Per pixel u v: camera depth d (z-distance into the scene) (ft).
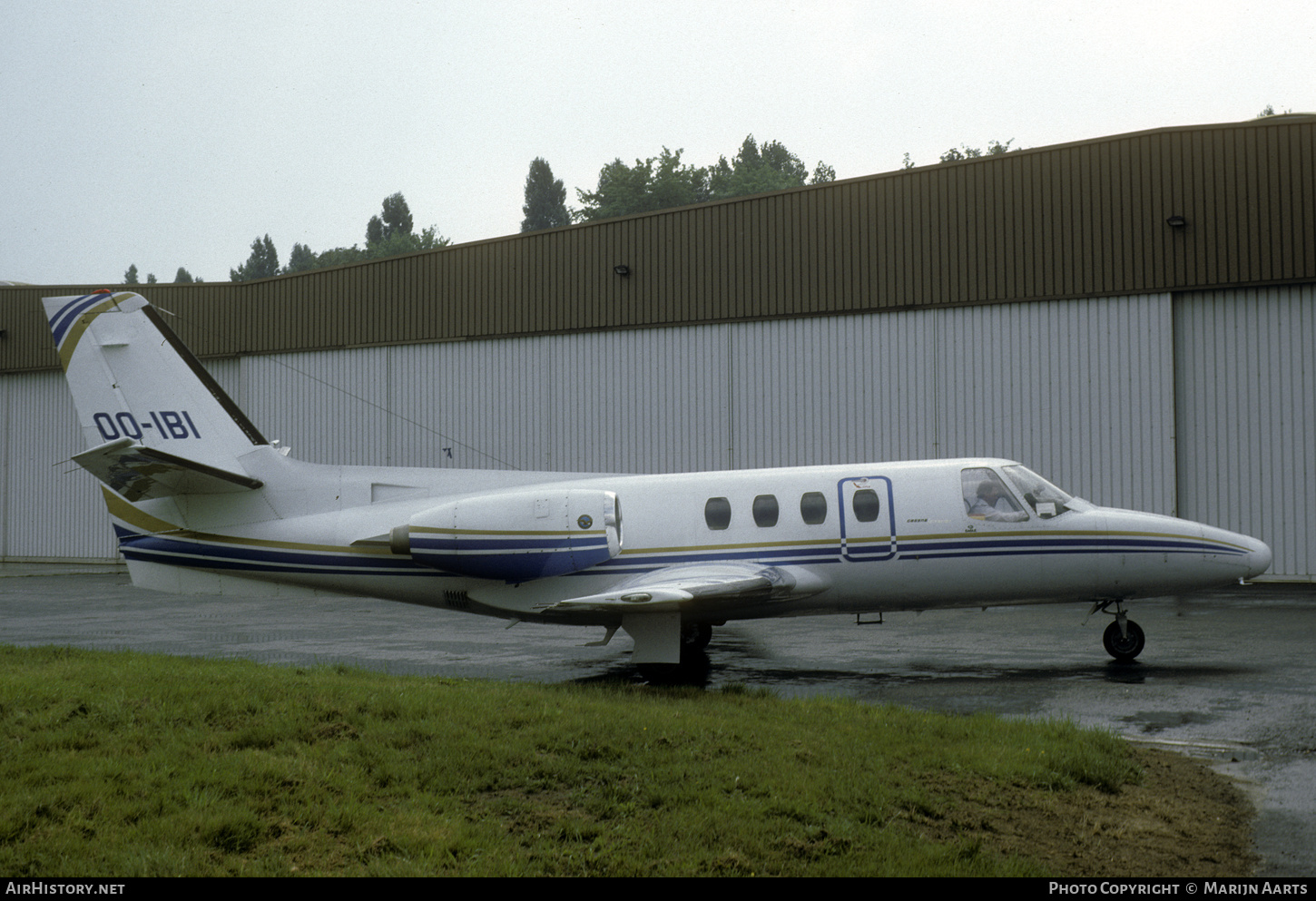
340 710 24.56
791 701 29.94
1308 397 68.69
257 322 100.22
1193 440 71.31
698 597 35.01
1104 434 72.54
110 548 106.63
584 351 87.30
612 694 31.48
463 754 22.07
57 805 18.28
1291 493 69.05
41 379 110.32
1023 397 74.54
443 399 92.38
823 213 79.92
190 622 58.59
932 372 76.84
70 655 34.71
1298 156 68.69
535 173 336.70
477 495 43.55
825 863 17.90
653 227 84.94
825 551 40.37
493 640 49.98
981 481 40.91
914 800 20.97
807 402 80.23
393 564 42.42
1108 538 39.93
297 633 52.65
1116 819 21.09
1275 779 24.02
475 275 91.25
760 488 41.47
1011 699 33.30
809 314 80.02
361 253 331.98
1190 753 26.35
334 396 96.84
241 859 16.98
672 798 20.27
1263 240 69.21
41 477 110.11
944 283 76.48
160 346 44.39
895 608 41.70
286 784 19.94
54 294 109.09
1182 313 71.72
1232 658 40.81
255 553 43.75
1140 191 71.87
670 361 84.43
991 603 41.24
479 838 18.21
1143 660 40.88
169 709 24.00
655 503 41.73
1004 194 75.15
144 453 39.65
